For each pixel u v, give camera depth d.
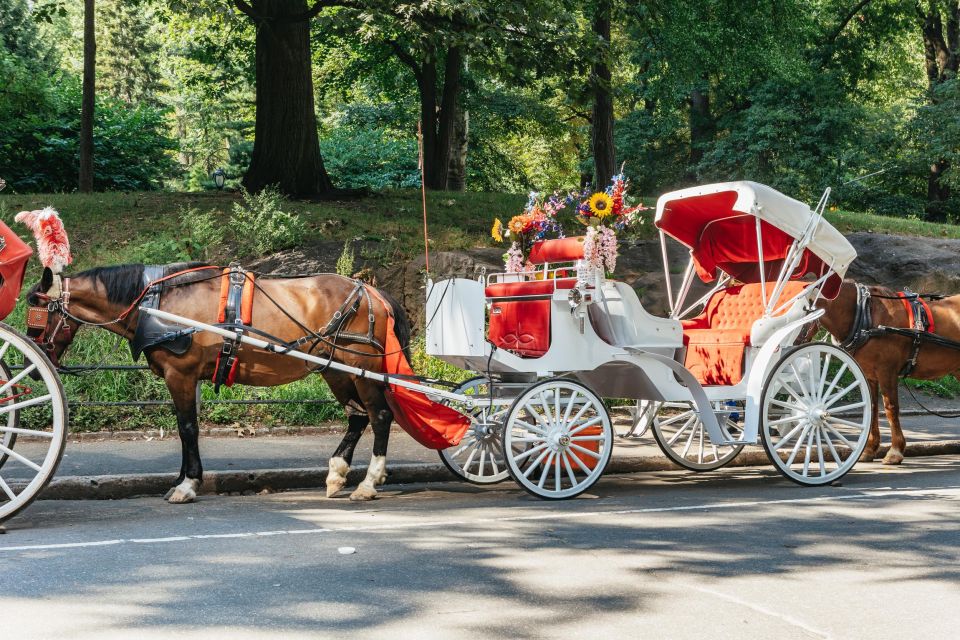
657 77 24.50
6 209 16.12
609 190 8.87
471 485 9.20
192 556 5.83
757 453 10.91
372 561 5.74
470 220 17.44
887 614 4.82
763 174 31.83
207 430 11.11
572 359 8.45
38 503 7.98
